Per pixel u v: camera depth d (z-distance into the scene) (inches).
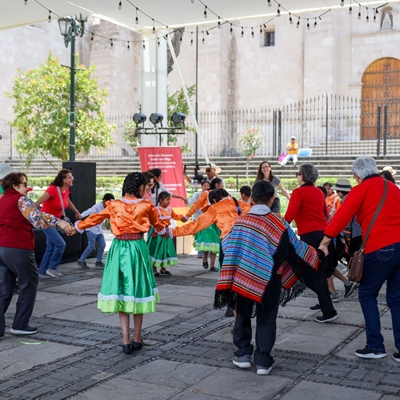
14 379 185.6
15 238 230.1
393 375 185.5
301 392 171.8
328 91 1144.2
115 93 1341.0
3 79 1197.1
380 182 198.5
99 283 350.3
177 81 1284.4
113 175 987.9
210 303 293.1
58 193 351.9
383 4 442.0
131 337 229.8
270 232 183.8
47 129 826.8
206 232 389.1
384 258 193.3
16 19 505.7
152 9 464.4
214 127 1242.0
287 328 243.8
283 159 910.4
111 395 171.5
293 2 435.2
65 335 236.2
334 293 294.2
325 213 270.8
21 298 235.5
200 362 200.5
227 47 1264.8
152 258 369.1
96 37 1354.6
